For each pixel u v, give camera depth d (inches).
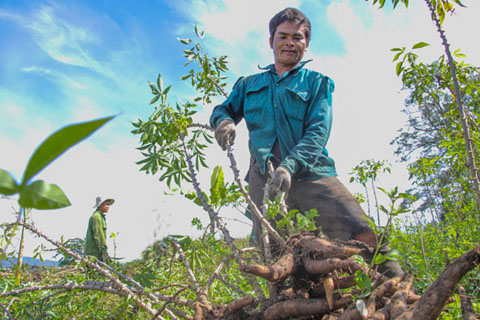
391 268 104.0
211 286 103.6
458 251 126.6
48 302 112.5
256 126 129.2
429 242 149.4
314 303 68.0
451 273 50.0
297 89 124.2
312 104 123.4
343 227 114.2
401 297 58.6
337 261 65.9
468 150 93.9
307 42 136.6
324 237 83.6
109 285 104.1
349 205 116.2
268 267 68.7
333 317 65.4
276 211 88.7
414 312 50.9
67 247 109.5
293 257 72.7
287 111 124.0
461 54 118.8
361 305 58.8
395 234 66.3
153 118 113.7
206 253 98.0
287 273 70.3
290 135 123.0
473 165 92.8
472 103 128.2
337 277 70.8
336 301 67.4
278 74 132.8
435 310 50.0
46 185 10.9
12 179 10.2
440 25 94.5
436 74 127.8
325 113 119.0
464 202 171.3
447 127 152.6
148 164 114.1
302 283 73.3
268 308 71.2
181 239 93.1
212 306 82.7
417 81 131.6
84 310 115.0
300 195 118.0
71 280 113.0
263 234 95.7
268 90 130.2
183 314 89.3
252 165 132.4
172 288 121.5
